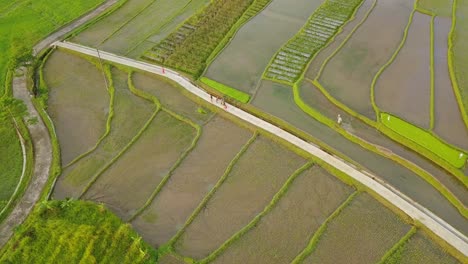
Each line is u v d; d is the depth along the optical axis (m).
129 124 43.66
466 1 57.28
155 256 31.52
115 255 31.28
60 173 38.88
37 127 43.84
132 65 50.97
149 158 39.72
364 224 32.53
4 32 59.03
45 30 58.91
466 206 33.34
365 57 49.09
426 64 47.31
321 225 32.72
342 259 30.53
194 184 36.97
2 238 33.81
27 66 51.38
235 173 37.44
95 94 48.09
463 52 48.34
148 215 34.84
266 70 49.00
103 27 59.03
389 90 44.28
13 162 40.38
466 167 36.00
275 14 58.75
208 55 52.06
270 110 43.78
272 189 35.91
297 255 31.08
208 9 60.50
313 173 36.75
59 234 32.38
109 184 37.59
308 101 44.06
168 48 53.75
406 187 35.44
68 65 52.75
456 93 43.06
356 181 35.22
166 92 47.34
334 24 55.50
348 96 44.09
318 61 49.34
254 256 31.30
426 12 55.97
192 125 42.69
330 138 40.28
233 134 41.44
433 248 30.53
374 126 40.59
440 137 38.84
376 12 57.09
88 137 42.78
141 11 61.91
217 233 33.09
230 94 46.06
